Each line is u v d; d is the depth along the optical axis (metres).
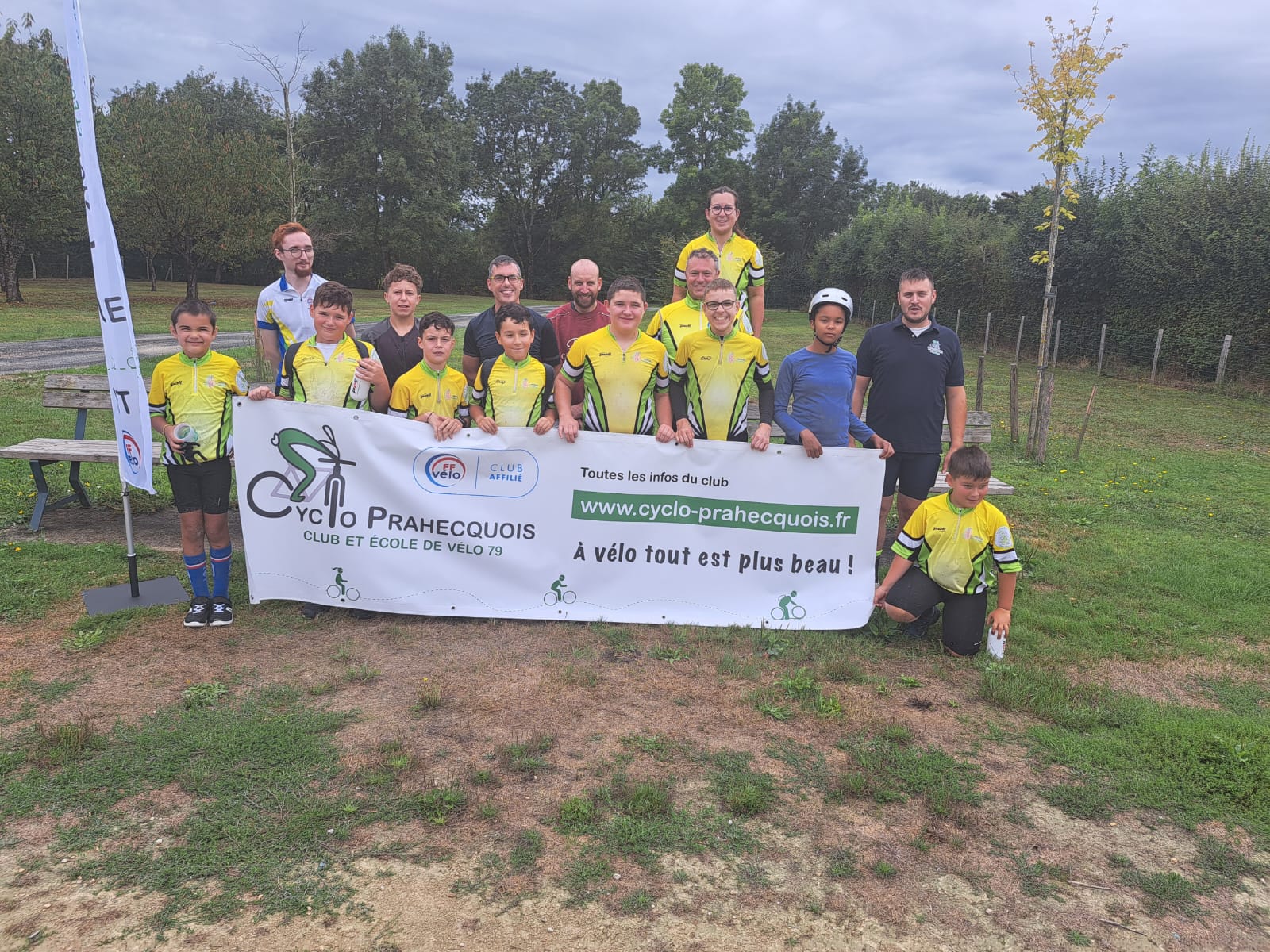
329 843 2.77
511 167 69.00
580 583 4.84
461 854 2.75
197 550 4.59
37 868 2.63
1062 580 5.72
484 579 4.81
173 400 4.43
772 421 4.87
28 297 34.88
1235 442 11.90
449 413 4.86
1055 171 10.47
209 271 63.84
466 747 3.38
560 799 3.06
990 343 27.33
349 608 4.76
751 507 4.84
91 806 2.92
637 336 4.74
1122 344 20.92
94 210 4.37
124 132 36.47
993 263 26.91
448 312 35.97
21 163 29.72
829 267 45.75
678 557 4.86
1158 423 13.45
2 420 9.38
